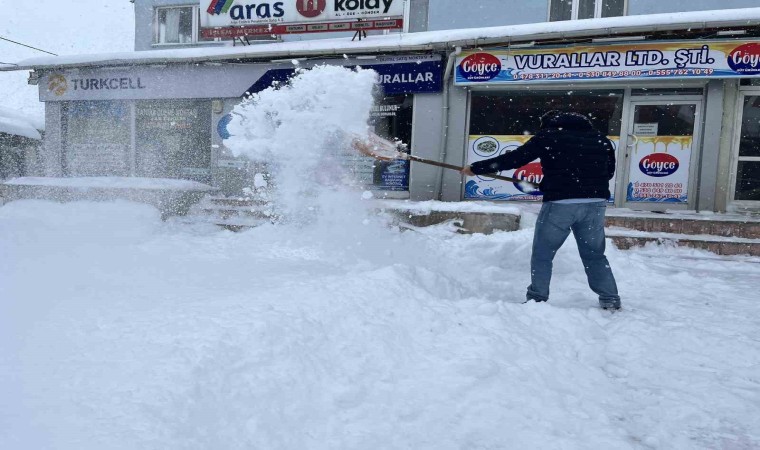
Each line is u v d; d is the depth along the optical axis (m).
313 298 3.08
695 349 2.99
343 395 2.19
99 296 3.08
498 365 2.57
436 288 3.94
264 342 2.39
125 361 2.08
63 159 12.26
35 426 1.60
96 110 12.05
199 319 2.58
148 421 1.68
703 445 1.97
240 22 10.53
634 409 2.28
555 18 9.88
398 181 10.00
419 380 2.40
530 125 9.48
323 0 10.05
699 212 8.38
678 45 8.16
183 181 10.41
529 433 1.99
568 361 2.78
